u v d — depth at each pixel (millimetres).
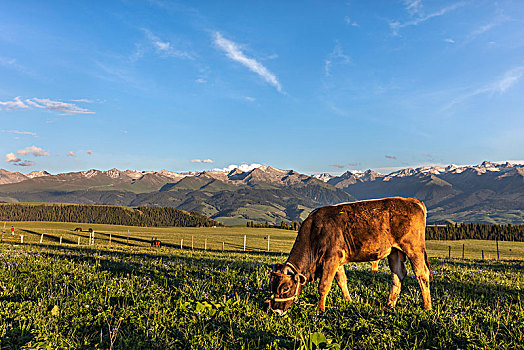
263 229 198250
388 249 9109
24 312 7797
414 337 7398
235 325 7602
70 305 8445
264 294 10141
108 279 11281
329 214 9320
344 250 9094
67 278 11227
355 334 7508
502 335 7566
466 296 11422
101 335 6730
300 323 7930
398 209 9109
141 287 10352
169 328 7316
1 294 9195
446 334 7387
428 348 7012
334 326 7789
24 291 9531
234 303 8953
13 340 6500
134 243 93562
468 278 14773
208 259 17484
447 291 11703
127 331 7133
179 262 15461
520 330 7688
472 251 99438
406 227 9016
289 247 92250
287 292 8625
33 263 13945
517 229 186125
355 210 9203
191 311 8125
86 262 14766
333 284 11883
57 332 6969
